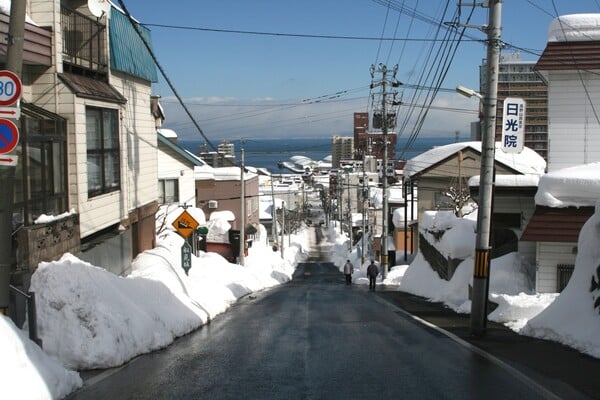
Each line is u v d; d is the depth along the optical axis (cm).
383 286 3080
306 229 11450
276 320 1454
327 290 2789
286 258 6031
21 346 646
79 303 866
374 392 713
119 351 867
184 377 784
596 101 1727
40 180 1086
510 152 1279
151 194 1994
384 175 3291
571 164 1745
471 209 3562
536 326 1115
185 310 1320
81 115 1268
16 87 666
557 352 944
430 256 2402
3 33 1048
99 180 1423
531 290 1570
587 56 1703
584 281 1053
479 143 3916
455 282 1864
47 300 856
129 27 1727
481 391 716
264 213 7712
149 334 999
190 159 3216
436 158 3956
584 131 1734
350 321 1438
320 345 1055
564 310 1062
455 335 1182
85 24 1421
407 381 770
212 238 3841
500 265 1659
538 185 1551
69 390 685
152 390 712
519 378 779
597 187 1425
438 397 690
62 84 1225
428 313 1616
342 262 5972
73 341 834
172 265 1788
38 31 1170
